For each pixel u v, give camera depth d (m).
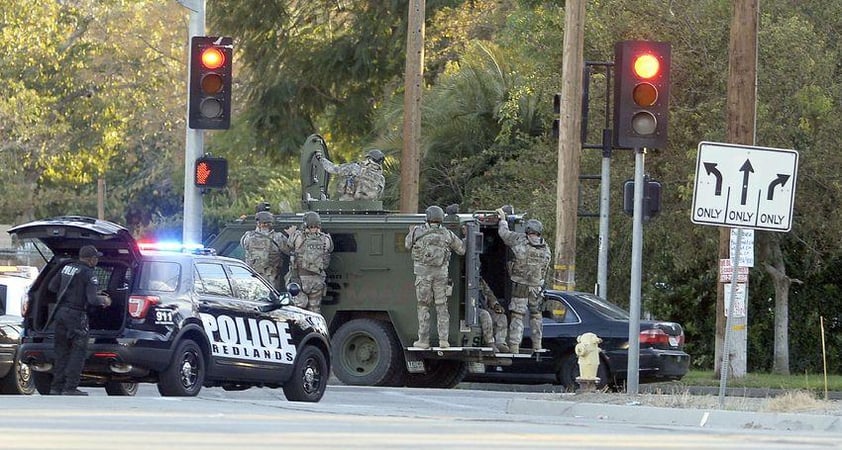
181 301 67.31
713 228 124.50
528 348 93.38
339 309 92.00
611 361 95.31
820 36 126.88
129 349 65.50
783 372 130.38
